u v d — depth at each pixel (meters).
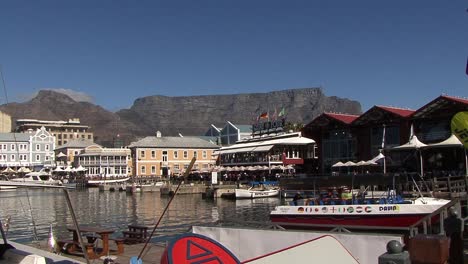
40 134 146.12
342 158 65.19
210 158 117.12
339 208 19.80
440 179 41.22
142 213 49.47
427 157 52.97
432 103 51.12
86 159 125.38
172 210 52.62
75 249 17.08
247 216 44.38
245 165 89.06
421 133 54.16
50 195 82.88
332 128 66.69
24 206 60.03
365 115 60.06
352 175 21.61
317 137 69.31
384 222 18.64
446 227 9.30
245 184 79.88
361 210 19.19
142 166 110.88
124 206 59.75
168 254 7.79
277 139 85.19
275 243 11.04
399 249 6.76
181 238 8.09
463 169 49.22
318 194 25.22
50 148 147.88
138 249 17.05
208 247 7.88
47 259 11.94
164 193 81.88
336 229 10.60
